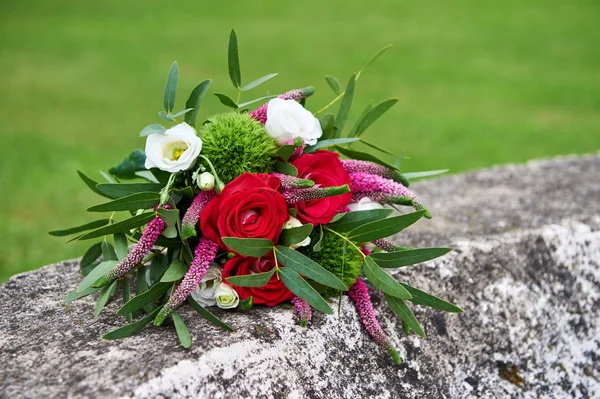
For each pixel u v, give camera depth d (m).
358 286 1.59
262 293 1.45
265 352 1.35
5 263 3.48
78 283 1.69
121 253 1.48
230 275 1.45
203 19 11.89
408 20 11.96
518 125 6.25
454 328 1.79
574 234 2.06
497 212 2.35
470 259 1.90
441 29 11.08
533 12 12.60
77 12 12.40
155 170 1.43
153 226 1.39
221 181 1.44
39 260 3.52
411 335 1.69
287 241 1.41
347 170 1.60
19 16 11.99
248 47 9.49
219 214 1.38
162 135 1.41
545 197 2.55
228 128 1.45
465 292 1.85
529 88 7.62
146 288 1.50
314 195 1.41
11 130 6.07
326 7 13.33
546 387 1.86
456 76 8.17
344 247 1.46
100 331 1.38
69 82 7.75
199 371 1.25
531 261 1.98
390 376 1.59
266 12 12.72
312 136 1.49
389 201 1.56
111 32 10.55
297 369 1.39
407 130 6.13
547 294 1.95
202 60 8.66
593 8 12.86
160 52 9.14
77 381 1.19
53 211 4.23
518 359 1.86
